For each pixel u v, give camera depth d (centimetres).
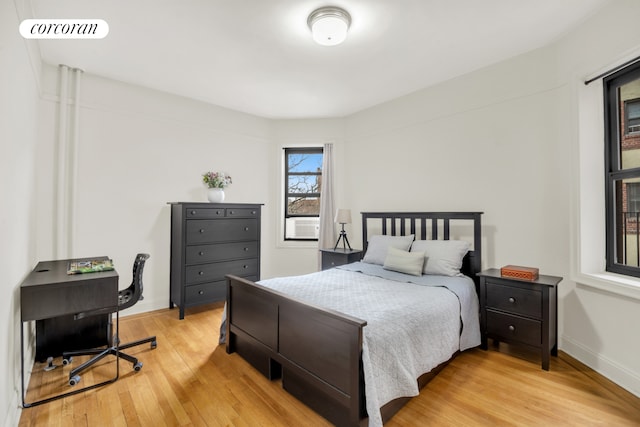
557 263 263
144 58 290
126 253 348
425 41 262
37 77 258
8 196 166
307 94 384
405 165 391
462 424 171
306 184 496
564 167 257
